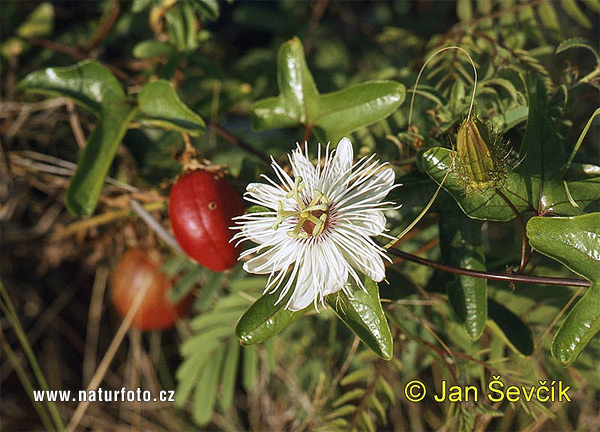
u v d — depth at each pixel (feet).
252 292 1.46
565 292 1.30
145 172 1.51
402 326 1.26
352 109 1.24
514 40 1.46
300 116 1.26
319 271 1.08
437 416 1.63
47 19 1.60
